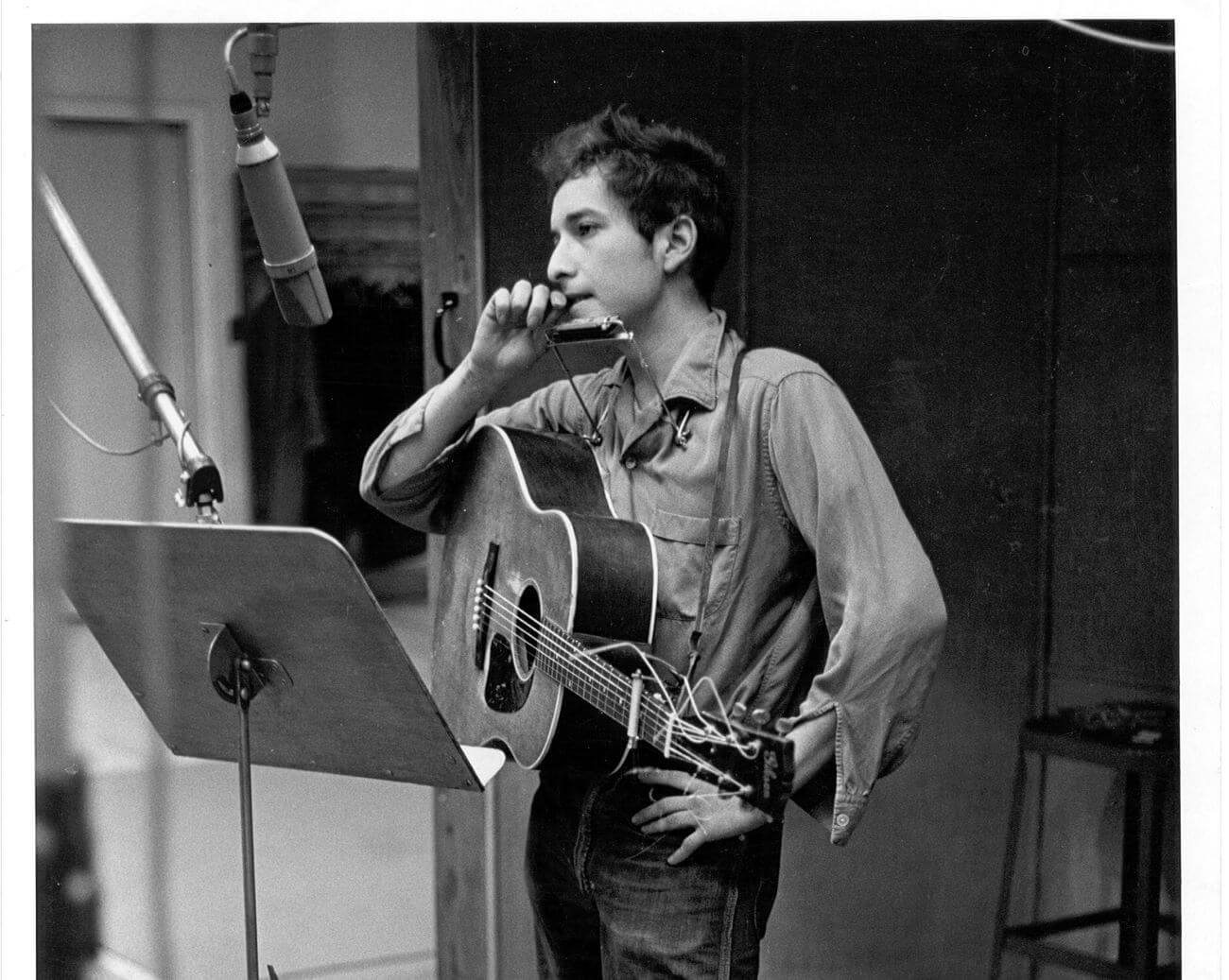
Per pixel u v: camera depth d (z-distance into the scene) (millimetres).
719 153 2516
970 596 2600
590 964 2064
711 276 2057
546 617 1922
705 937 1868
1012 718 2604
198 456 1610
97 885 2590
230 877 2691
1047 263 2555
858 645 1798
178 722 1623
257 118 1949
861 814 1811
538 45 2514
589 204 2010
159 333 2521
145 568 1460
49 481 2445
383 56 2561
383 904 2766
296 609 1424
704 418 1974
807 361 1961
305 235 1992
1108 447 2535
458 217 2539
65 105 2434
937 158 2555
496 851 2637
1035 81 2521
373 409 2619
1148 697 2516
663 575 1967
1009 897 2607
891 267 2562
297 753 1594
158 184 2502
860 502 1849
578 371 2467
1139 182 2473
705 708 1932
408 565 2662
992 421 2580
